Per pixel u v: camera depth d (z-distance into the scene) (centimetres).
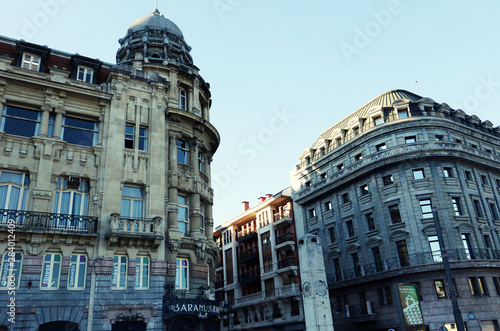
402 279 3381
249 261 5400
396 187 3684
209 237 2780
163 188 2464
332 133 4612
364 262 3825
